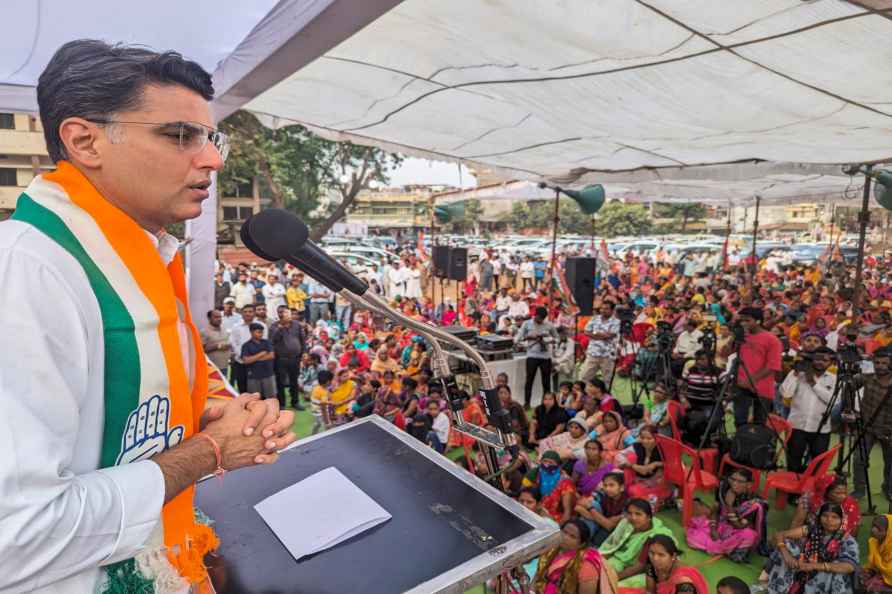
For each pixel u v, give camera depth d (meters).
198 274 5.95
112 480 0.59
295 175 21.08
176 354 0.70
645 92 3.58
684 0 2.27
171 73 0.67
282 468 1.14
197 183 0.71
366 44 3.22
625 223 48.22
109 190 0.68
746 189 10.71
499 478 1.20
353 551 0.86
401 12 2.72
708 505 4.68
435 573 0.81
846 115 3.61
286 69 2.93
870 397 4.68
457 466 1.11
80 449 0.61
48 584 0.54
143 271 0.67
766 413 5.23
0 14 2.83
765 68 2.95
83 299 0.60
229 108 3.77
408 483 1.06
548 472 4.72
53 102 0.65
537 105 4.21
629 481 4.79
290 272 14.55
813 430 4.86
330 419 6.27
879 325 7.56
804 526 3.60
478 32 2.92
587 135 5.11
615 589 3.21
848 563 3.41
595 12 2.50
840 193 11.23
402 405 6.14
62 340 0.56
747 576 3.89
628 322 8.38
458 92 4.11
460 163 7.02
